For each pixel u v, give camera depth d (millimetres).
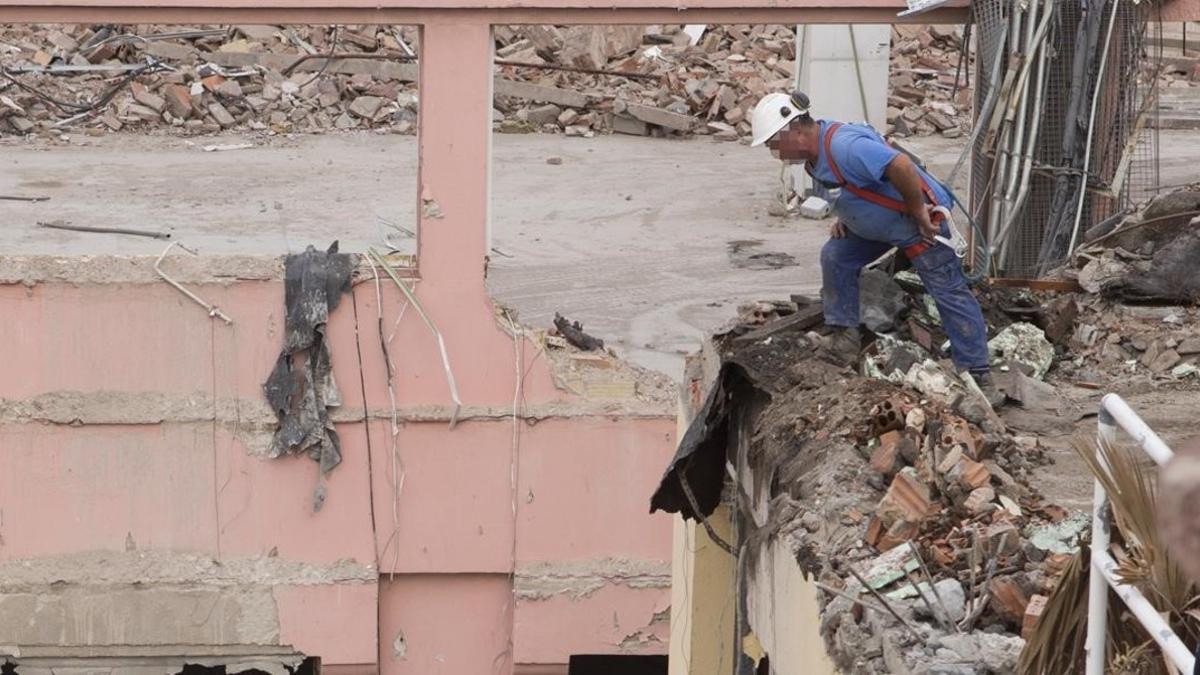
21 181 75250
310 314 43969
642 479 46094
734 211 73062
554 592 46562
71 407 44375
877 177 26766
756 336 28812
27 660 46250
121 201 72062
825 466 23266
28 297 43562
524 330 45000
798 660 21688
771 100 27766
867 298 29297
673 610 35219
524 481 45969
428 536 46188
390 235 67438
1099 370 30000
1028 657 16828
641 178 78875
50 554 45469
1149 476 15570
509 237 67688
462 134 43125
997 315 31000
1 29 93125
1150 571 14820
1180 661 13617
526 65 91500
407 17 41938
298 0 41469
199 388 44625
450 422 45312
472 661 47719
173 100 88062
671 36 96000
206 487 45375
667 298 59688
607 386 45625
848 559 20531
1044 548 19922
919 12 42219
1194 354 29859
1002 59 40250
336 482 45500
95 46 91625
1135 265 32500
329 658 46531
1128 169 40406
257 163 80688
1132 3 39938
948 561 20047
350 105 90062
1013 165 39750
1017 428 26562
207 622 46031
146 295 43844
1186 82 87562
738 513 28906
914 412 23703
